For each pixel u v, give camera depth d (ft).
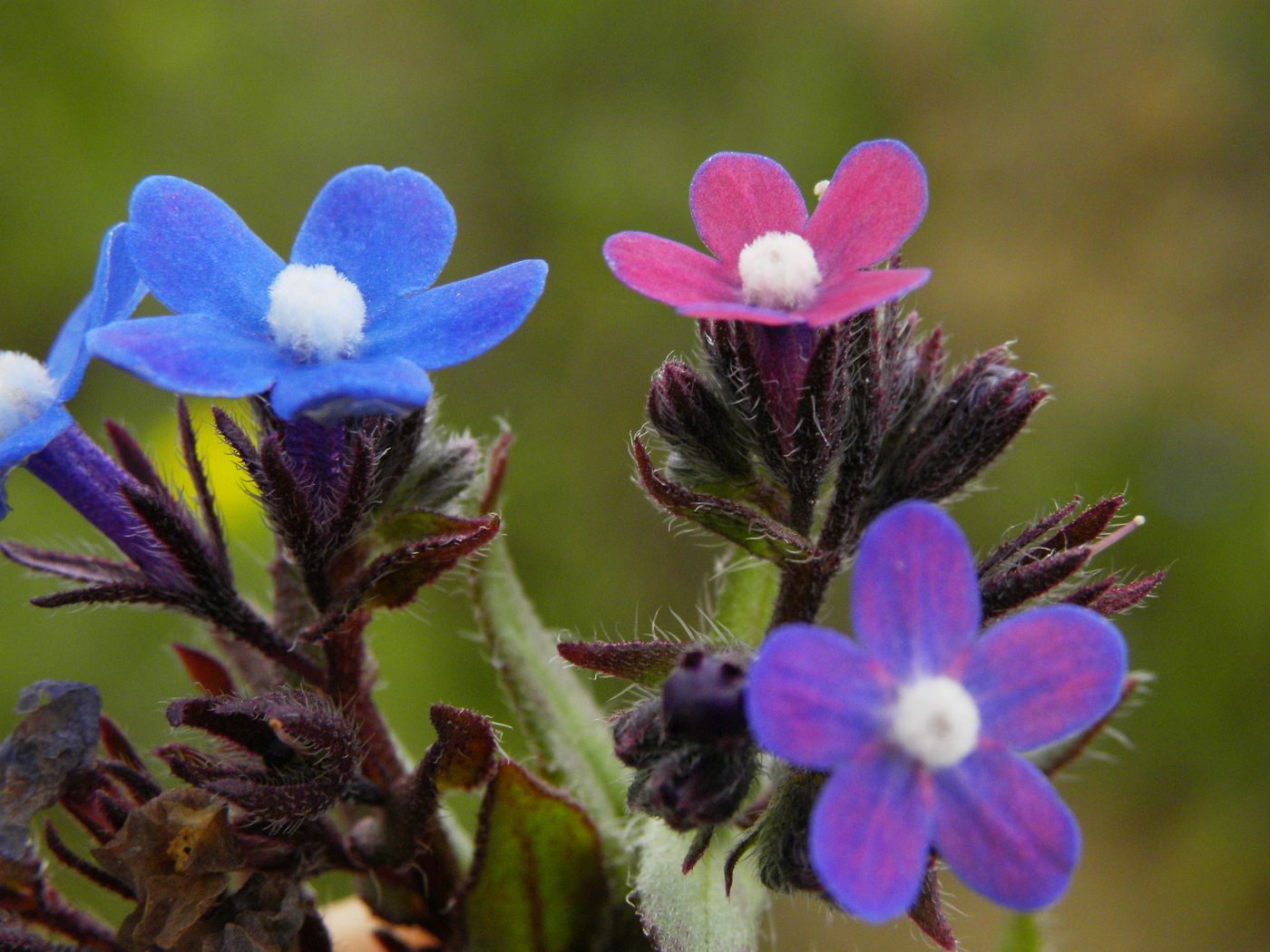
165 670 0.64
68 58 0.84
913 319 0.33
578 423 0.86
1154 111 1.17
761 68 1.01
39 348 0.81
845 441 0.31
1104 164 1.16
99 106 0.85
